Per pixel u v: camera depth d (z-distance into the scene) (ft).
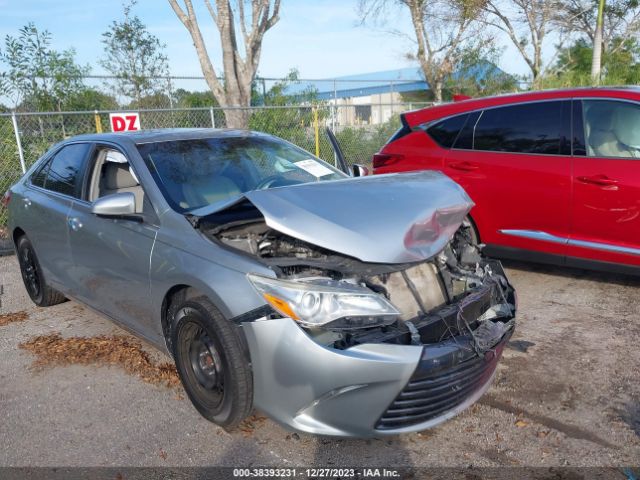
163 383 12.02
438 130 18.93
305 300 8.45
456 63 69.00
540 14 73.67
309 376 8.45
